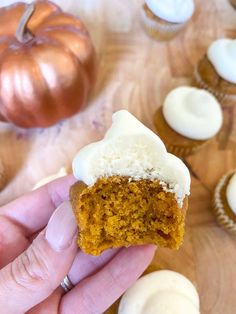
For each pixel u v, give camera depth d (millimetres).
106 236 107
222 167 174
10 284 104
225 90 176
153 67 191
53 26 166
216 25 201
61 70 158
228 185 157
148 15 185
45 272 106
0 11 169
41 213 141
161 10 179
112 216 105
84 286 132
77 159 103
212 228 162
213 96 176
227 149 177
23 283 105
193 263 156
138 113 181
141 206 106
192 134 161
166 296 129
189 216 164
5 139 174
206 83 178
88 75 171
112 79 187
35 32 164
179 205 105
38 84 158
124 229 107
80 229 104
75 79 163
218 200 158
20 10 167
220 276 155
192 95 162
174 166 103
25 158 171
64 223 105
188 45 197
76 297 132
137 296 133
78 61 165
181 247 158
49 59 157
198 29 200
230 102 182
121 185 105
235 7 204
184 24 188
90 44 171
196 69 183
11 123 175
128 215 106
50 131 176
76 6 198
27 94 159
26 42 159
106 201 105
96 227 104
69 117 177
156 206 106
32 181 168
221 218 157
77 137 176
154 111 181
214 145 177
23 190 166
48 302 133
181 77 190
